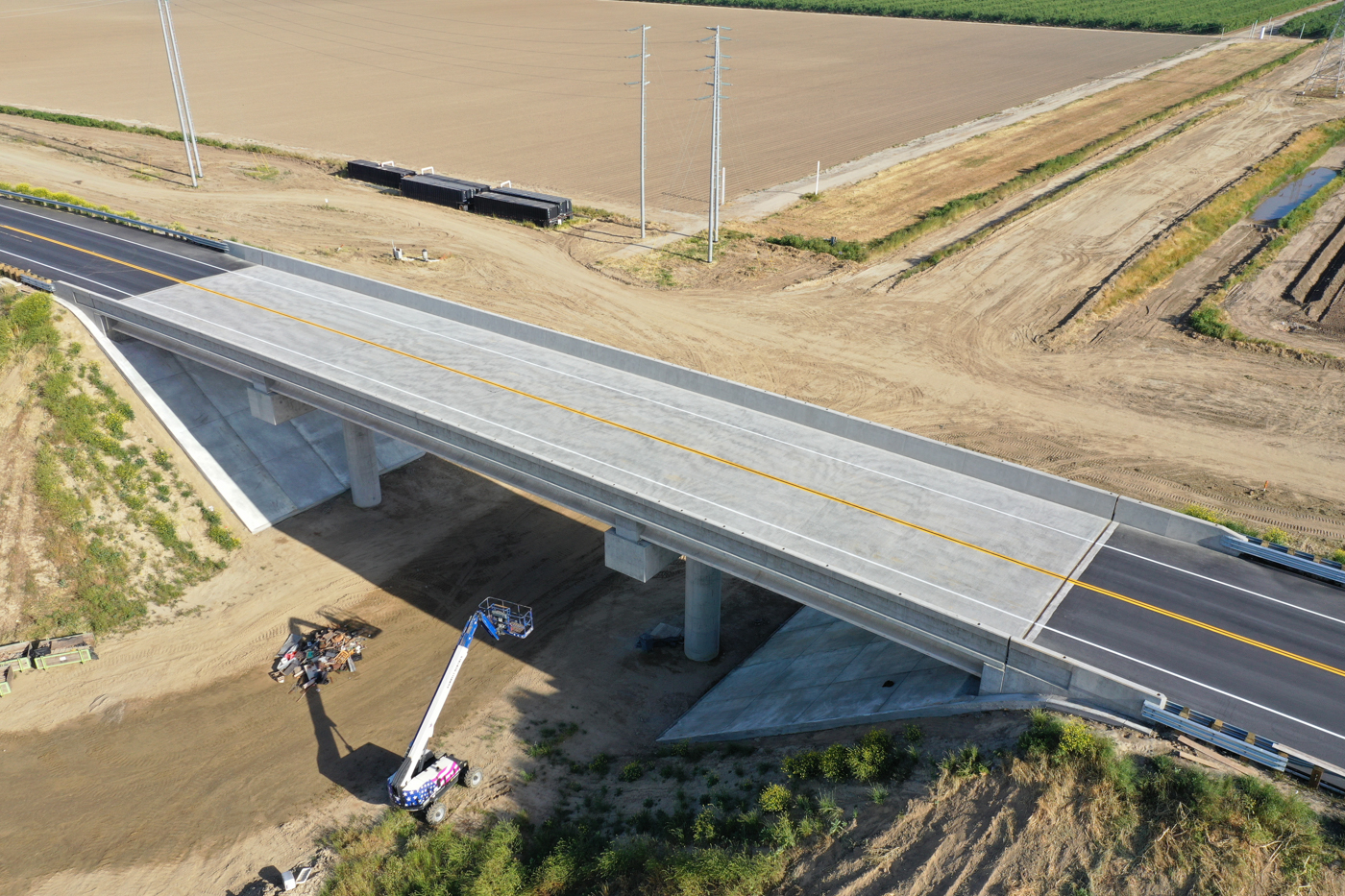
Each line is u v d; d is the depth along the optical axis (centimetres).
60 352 4850
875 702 3117
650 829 3023
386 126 11538
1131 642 2820
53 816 3316
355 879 3016
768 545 3066
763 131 11531
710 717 3566
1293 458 4875
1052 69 15325
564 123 11719
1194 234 7875
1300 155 10175
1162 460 4869
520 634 3447
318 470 5109
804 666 3631
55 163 9338
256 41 17050
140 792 3406
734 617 4284
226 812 3325
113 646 4069
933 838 2480
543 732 3650
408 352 4541
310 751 3578
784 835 2659
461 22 19312
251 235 7644
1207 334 6228
